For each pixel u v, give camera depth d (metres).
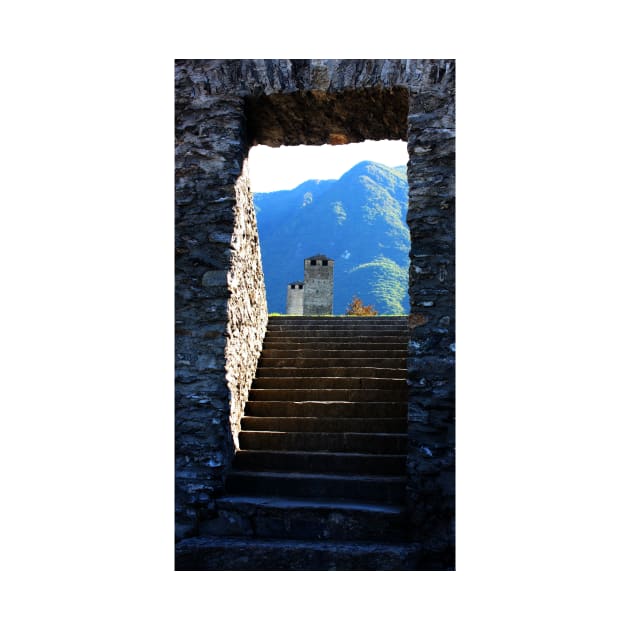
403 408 6.31
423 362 5.15
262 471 5.73
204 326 5.66
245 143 6.15
